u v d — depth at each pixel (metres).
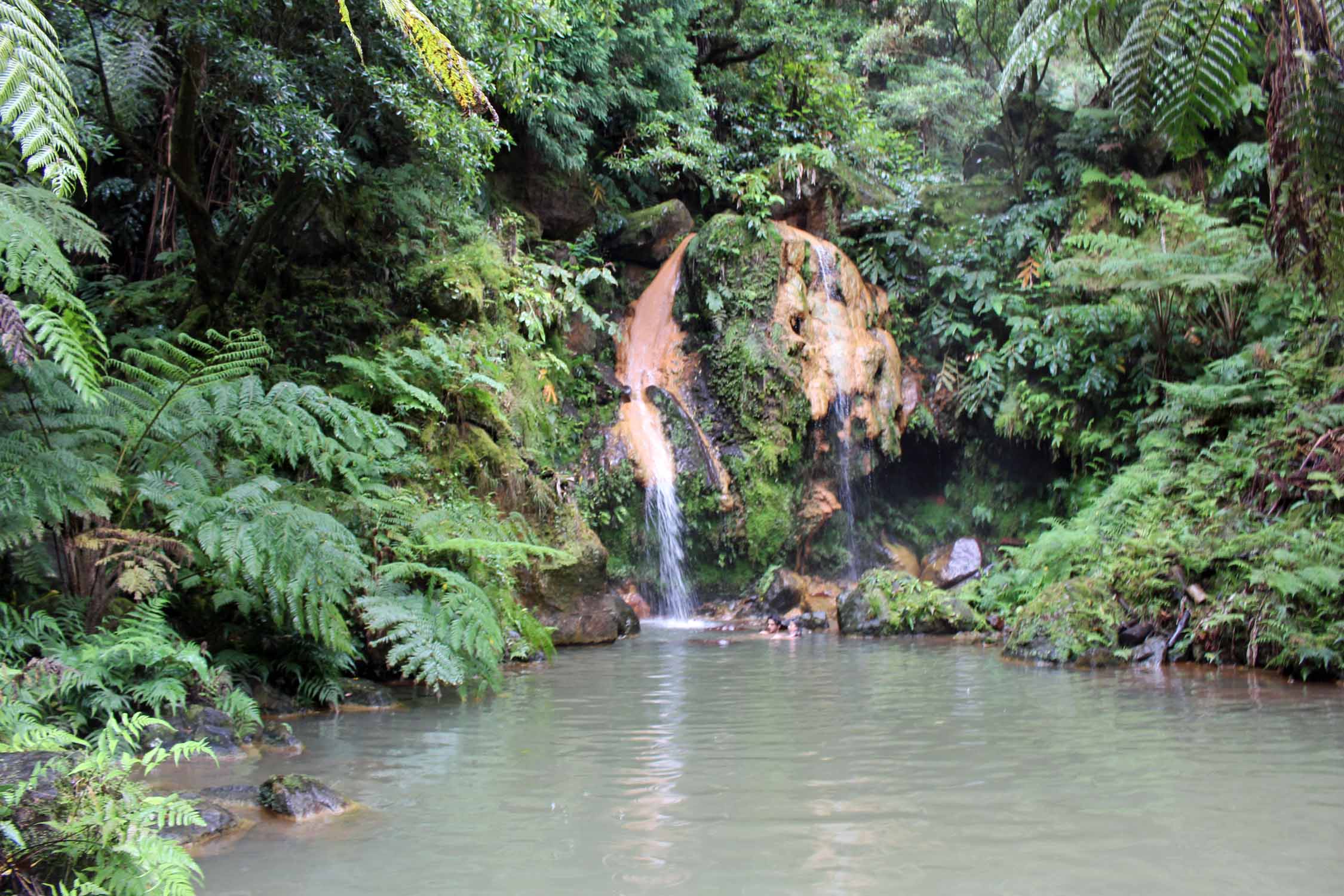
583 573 9.80
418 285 10.20
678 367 13.72
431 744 5.14
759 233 13.83
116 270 11.62
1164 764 4.64
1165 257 12.10
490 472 9.47
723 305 13.60
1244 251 12.08
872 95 21.44
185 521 5.53
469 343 9.98
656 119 15.09
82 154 2.28
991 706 6.25
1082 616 8.59
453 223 11.11
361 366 8.41
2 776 3.00
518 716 5.93
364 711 6.14
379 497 7.67
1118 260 12.16
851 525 13.54
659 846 3.44
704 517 12.64
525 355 11.12
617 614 10.22
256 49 7.48
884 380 13.73
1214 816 3.77
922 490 14.84
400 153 11.26
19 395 5.48
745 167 16.31
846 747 5.04
